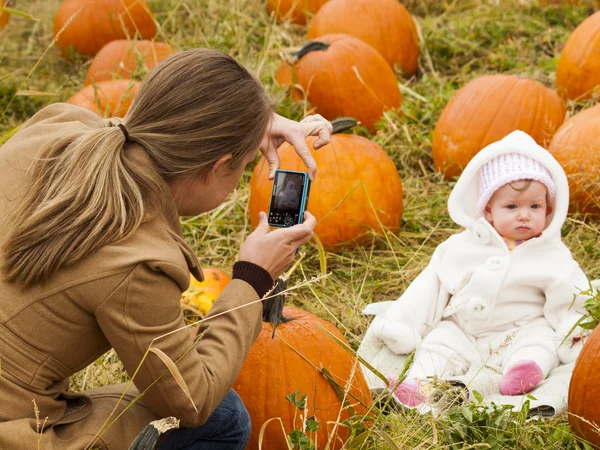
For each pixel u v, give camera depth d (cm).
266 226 244
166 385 213
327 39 582
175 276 211
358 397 296
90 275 203
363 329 396
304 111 551
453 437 299
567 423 314
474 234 366
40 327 208
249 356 288
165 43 665
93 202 203
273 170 269
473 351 354
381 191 455
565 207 352
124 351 210
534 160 355
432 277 372
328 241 454
